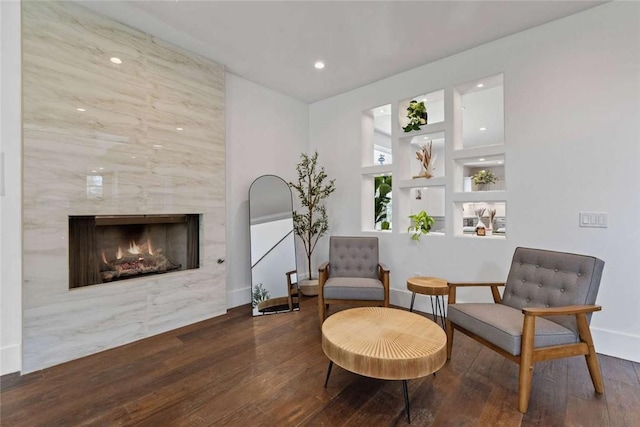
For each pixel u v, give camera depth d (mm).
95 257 2682
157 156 2945
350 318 2240
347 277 3459
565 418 1703
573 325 1957
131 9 2506
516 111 2891
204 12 2539
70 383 2086
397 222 3775
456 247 3289
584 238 2570
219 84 3463
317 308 3709
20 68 2238
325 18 2623
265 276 3770
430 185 3529
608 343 2459
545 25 2729
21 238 2221
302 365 2312
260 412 1774
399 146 3773
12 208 2273
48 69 2316
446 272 3361
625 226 2398
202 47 3117
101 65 2580
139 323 2801
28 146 2232
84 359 2426
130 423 1693
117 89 2674
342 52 3209
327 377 2039
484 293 3109
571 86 2613
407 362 1637
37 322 2270
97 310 2555
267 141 4172
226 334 2914
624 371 2203
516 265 2459
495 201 3043
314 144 4727
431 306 3459
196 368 2273
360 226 4172
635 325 2363
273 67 3561
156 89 2932
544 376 2143
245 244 3910
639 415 1726
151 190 2904
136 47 2789
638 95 2344
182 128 3133
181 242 3385
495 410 1778
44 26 2299
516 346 1789
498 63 2986
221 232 3496
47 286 2318
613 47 2430
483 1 2412
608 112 2459
